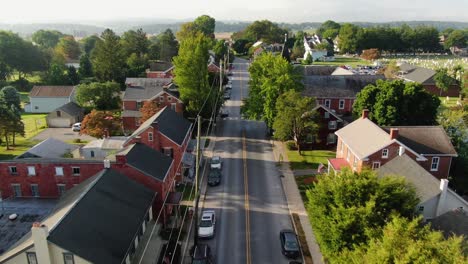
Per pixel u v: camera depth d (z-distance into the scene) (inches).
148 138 1953.7
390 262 881.5
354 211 1114.7
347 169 1269.7
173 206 1717.5
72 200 1273.4
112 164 1562.5
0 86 4702.3
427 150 1872.5
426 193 1466.5
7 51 4859.7
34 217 1574.8
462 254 885.2
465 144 2018.9
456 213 1327.5
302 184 2011.6
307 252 1434.5
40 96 3686.0
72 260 1043.3
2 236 1453.0
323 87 3125.0
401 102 2343.8
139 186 1515.7
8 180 1718.8
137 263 1270.9
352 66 6520.7
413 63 7007.9
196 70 2790.4
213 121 2920.8
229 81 4697.3
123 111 2994.6
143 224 1421.0
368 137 1931.6
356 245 1085.1
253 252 1437.0
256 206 1777.8
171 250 1401.3
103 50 4598.9
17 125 2559.1
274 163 2298.2
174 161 1916.8
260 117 2792.8
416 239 935.7
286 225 1622.8
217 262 1376.7
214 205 1785.2
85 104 3614.7
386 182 1190.3
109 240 1150.3
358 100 2527.1
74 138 2839.6
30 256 1056.2
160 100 2935.5
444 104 3750.0
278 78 2522.1
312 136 2522.1
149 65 5103.3
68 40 6968.5
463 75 4453.7
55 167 1689.2
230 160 2330.2
